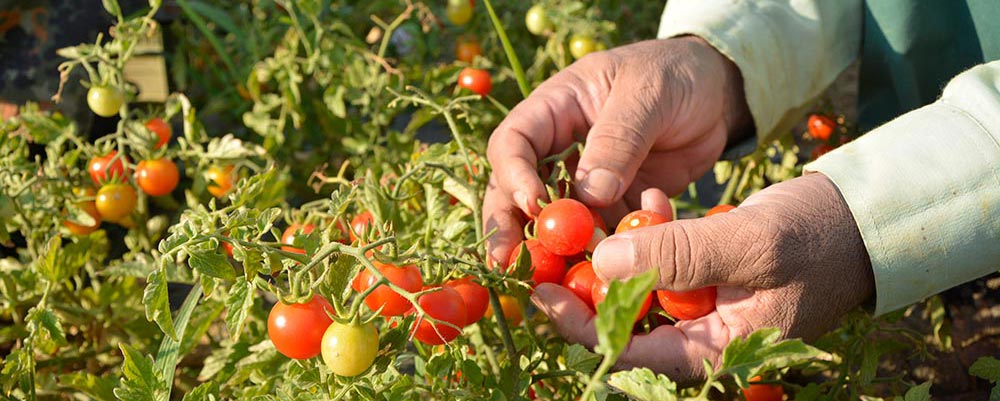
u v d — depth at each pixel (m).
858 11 1.04
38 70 1.14
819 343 0.90
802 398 0.89
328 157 1.24
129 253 1.08
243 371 0.89
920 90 1.02
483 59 1.23
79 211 1.01
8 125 1.01
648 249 0.75
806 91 1.02
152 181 1.02
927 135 0.77
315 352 0.73
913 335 0.94
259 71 1.19
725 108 0.97
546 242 0.81
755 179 1.18
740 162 1.23
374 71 1.18
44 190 1.02
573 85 0.91
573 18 1.25
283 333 0.72
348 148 1.19
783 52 0.99
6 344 1.06
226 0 1.36
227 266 0.71
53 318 0.88
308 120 1.26
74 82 1.14
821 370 0.95
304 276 0.73
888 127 0.79
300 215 0.94
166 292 0.71
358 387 0.74
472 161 0.95
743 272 0.75
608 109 0.89
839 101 1.35
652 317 0.82
